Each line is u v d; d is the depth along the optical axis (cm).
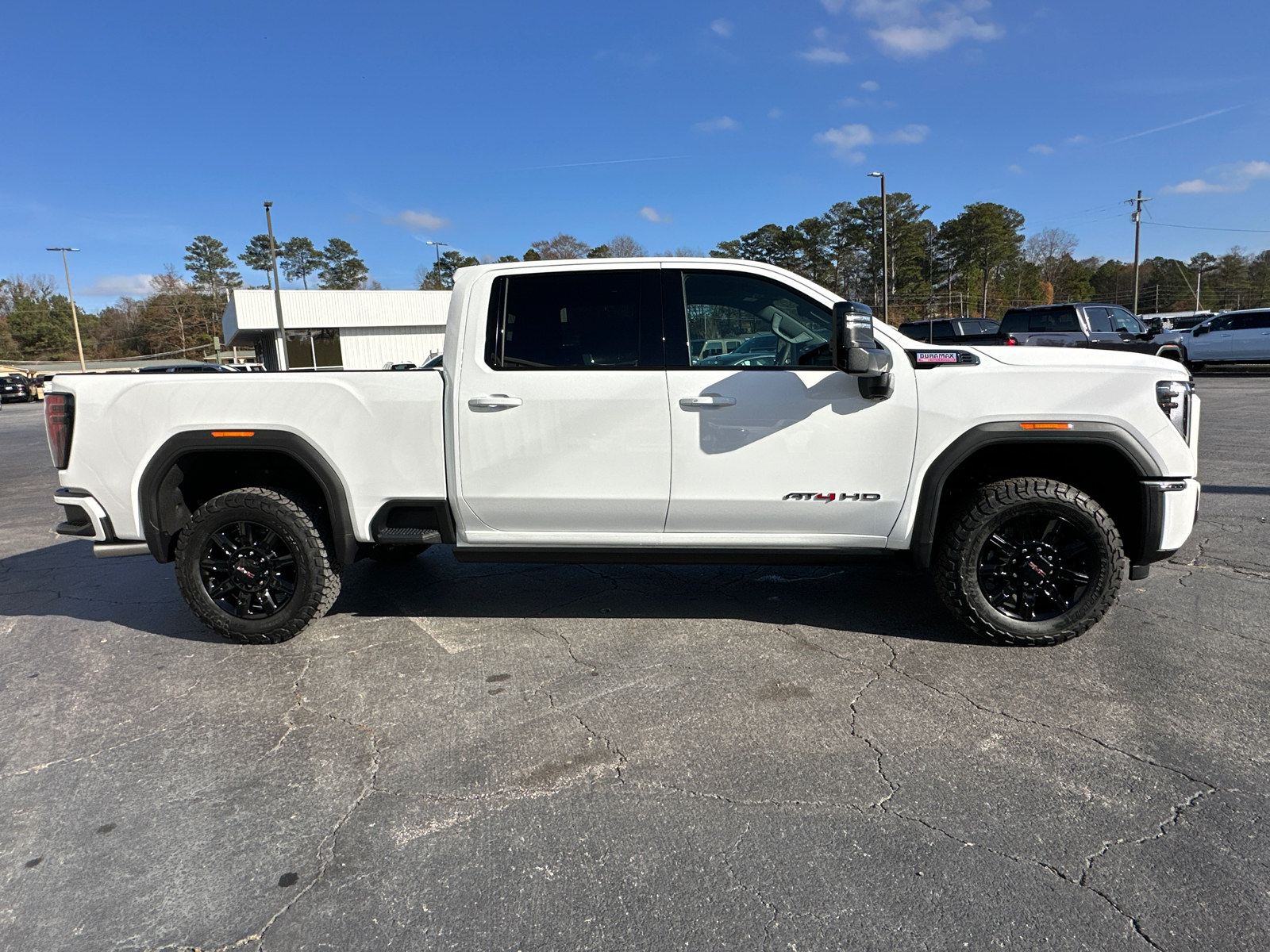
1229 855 215
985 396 344
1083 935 187
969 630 383
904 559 381
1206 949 182
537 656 369
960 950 184
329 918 200
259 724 308
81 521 393
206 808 252
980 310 8000
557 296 366
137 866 223
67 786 266
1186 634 374
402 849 228
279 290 3186
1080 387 341
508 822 239
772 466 355
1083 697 312
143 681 352
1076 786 250
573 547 378
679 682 336
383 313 4247
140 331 10406
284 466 411
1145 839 223
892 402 348
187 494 406
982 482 375
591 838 230
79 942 194
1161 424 341
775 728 294
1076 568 359
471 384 365
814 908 198
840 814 239
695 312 361
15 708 329
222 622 387
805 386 350
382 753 283
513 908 202
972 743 279
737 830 232
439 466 371
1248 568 475
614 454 360
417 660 368
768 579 484
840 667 346
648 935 191
